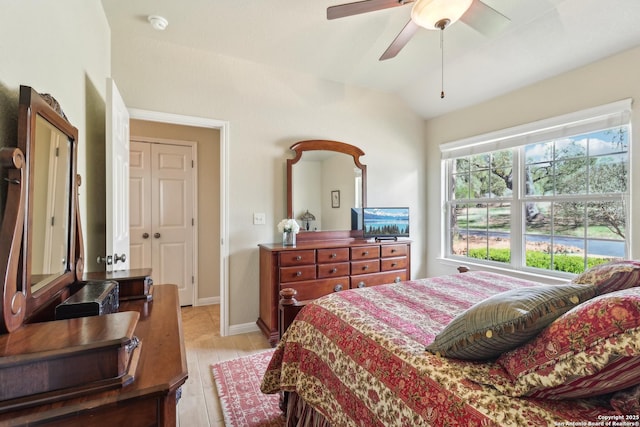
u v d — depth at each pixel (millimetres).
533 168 3072
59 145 1156
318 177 3389
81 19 1664
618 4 2098
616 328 662
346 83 3590
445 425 817
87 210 1773
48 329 754
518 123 3125
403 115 3986
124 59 2551
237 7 2225
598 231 2598
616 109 2416
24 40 1016
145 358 821
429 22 1790
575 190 2748
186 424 1719
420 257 4141
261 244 3098
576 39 2426
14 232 774
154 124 3725
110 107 1788
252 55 2945
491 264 3412
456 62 3059
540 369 776
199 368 2326
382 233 3533
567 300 876
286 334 1689
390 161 3902
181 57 2760
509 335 847
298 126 3328
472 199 3656
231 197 3000
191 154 3902
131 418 663
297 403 1598
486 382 863
